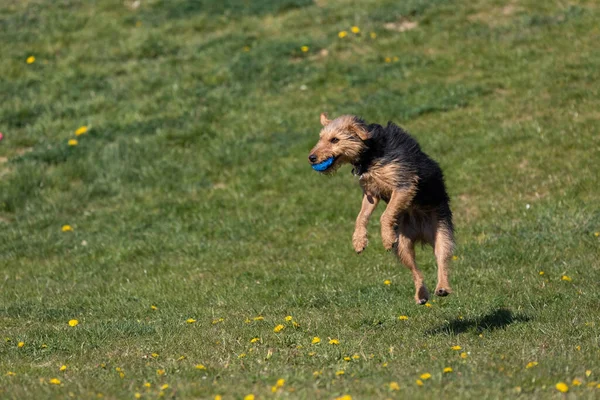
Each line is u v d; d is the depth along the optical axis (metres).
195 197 17.06
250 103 20.55
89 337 9.69
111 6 26.14
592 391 6.35
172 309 11.45
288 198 16.56
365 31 23.22
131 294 12.54
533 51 20.80
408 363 7.56
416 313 10.36
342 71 21.42
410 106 19.22
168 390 6.82
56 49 23.84
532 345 8.30
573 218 14.04
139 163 18.53
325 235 14.83
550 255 12.66
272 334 9.27
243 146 18.72
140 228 15.99
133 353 8.70
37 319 11.26
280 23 24.44
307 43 22.91
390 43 22.45
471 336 8.98
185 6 25.78
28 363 8.51
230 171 17.92
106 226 16.23
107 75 22.59
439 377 6.80
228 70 22.02
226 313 10.95
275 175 17.52
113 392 6.84
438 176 8.87
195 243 15.06
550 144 16.84
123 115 20.56
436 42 22.12
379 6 24.64
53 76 22.55
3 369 8.17
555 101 18.42
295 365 7.78
